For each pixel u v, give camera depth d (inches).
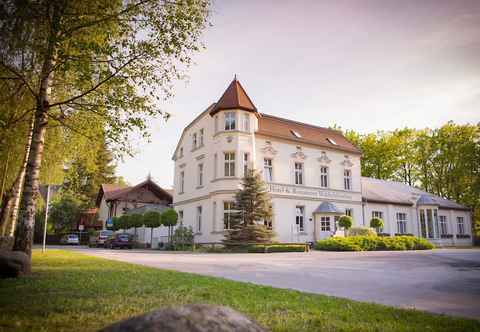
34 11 374.0
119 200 1803.6
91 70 383.2
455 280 370.0
